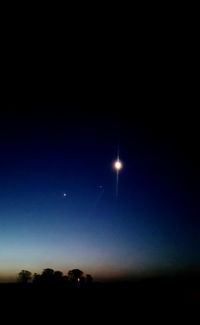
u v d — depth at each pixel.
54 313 7.95
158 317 7.71
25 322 7.36
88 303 8.75
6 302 8.66
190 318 7.63
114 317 7.73
